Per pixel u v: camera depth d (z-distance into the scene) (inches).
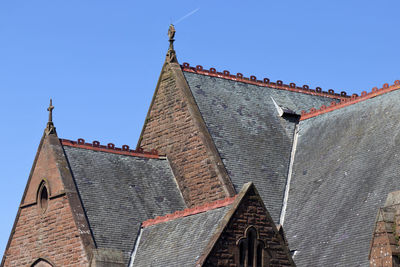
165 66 5442.9
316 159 5093.5
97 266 3927.2
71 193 4522.6
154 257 4158.5
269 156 5201.8
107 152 4965.6
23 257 4670.3
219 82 5521.7
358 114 5152.6
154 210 4753.9
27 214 4707.2
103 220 4507.9
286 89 5782.5
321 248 4355.3
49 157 4672.7
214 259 3602.4
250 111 5447.8
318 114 5442.9
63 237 4471.0
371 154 4729.3
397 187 4311.0
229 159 5017.2
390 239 3843.5
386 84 5103.3
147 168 5059.1
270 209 4862.2
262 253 3695.9
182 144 5157.5
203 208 4133.9
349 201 4507.9
